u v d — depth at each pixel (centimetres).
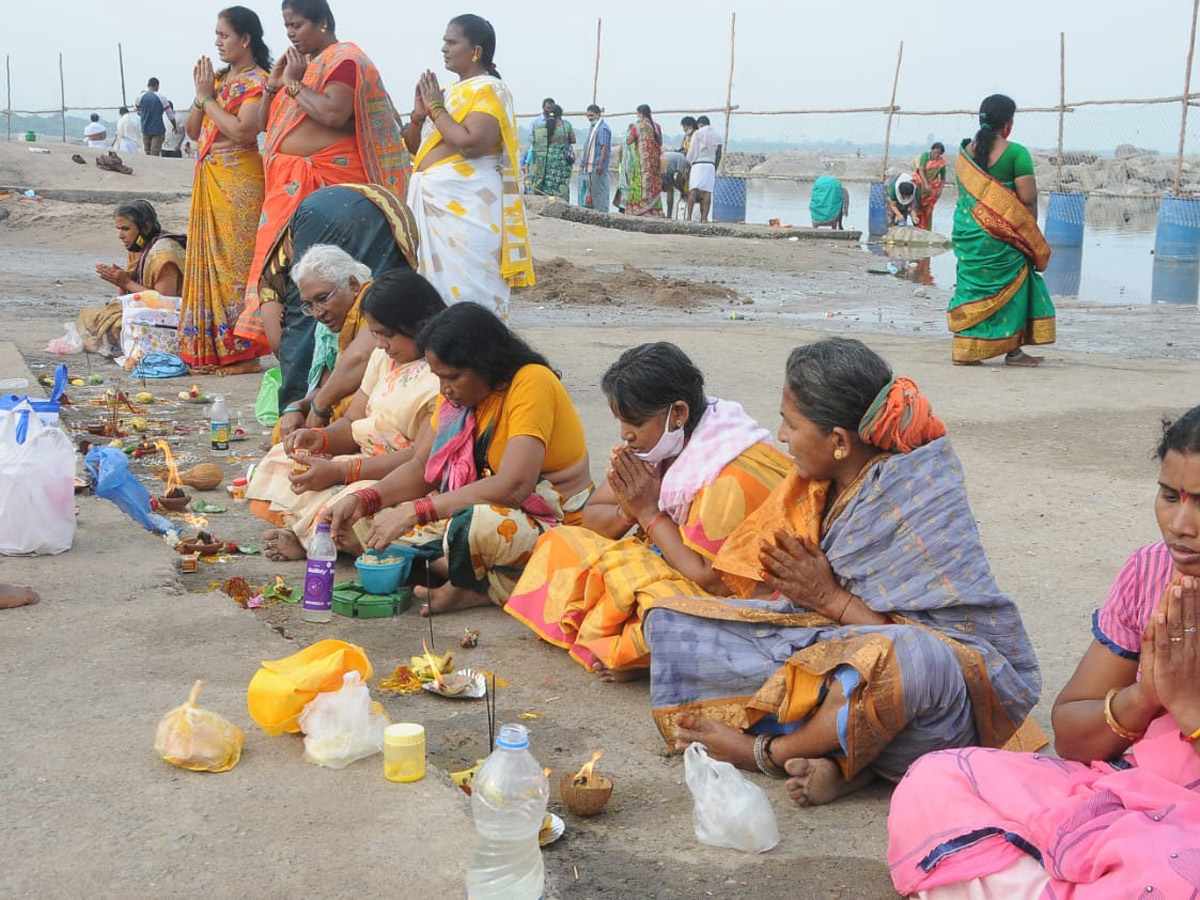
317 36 755
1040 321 1045
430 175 715
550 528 469
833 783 332
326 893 257
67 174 2383
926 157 2592
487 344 455
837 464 346
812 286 1744
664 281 1580
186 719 309
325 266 579
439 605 472
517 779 266
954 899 262
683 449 405
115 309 971
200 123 915
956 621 339
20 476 462
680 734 354
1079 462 726
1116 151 3994
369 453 526
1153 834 238
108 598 425
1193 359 1125
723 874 295
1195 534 238
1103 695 277
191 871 263
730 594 398
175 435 735
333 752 311
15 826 279
